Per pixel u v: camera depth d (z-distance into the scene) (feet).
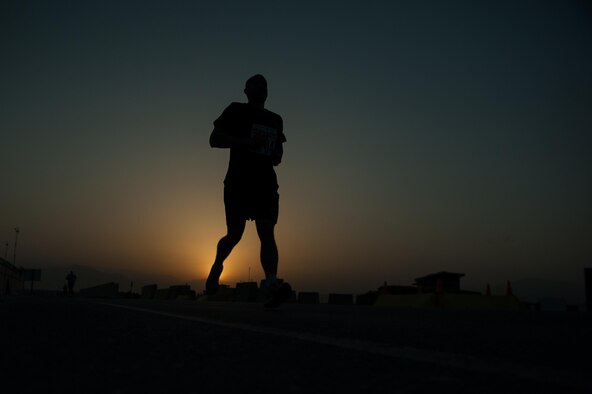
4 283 223.10
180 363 4.71
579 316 15.16
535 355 5.50
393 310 20.20
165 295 104.99
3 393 3.42
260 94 16.14
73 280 128.47
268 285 16.69
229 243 16.10
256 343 6.30
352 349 5.82
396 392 3.50
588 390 3.64
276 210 16.19
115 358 4.99
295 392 3.49
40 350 5.52
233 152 15.88
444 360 5.01
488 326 9.96
